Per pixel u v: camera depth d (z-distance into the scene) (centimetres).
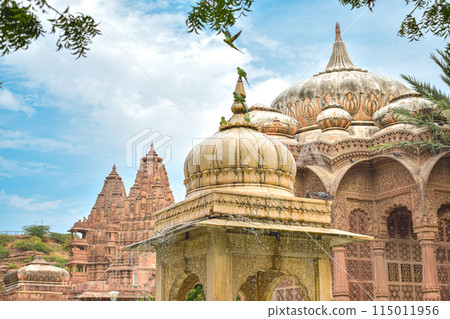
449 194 1756
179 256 738
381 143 1817
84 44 483
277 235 677
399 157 1748
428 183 1712
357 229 1825
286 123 1934
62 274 3781
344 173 1750
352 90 2186
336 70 2342
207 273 655
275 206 683
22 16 420
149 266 4025
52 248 8700
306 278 706
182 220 712
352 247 1800
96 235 5391
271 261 686
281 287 1806
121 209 4909
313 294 704
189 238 712
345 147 1827
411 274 1844
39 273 3681
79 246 5562
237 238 663
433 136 1725
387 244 1850
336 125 1931
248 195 668
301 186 1883
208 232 662
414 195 1717
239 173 716
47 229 9038
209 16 519
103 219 5466
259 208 670
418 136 1739
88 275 5112
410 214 1919
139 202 4759
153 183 4850
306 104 2225
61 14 460
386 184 1827
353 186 1838
